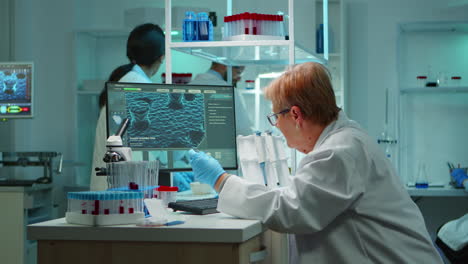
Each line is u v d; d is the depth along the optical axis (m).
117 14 5.44
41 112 5.42
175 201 1.94
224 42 2.41
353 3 5.23
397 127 5.12
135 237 1.52
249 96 4.29
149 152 2.17
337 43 4.89
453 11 5.11
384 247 1.61
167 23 2.46
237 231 1.48
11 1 5.04
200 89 2.25
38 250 1.59
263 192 1.67
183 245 1.53
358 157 1.62
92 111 5.30
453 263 3.67
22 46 5.17
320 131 1.76
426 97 5.13
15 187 3.72
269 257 1.88
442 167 5.11
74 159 5.12
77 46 5.14
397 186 1.69
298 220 1.58
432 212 5.09
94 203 1.55
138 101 2.12
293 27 2.38
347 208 1.61
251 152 2.28
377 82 5.20
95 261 1.56
